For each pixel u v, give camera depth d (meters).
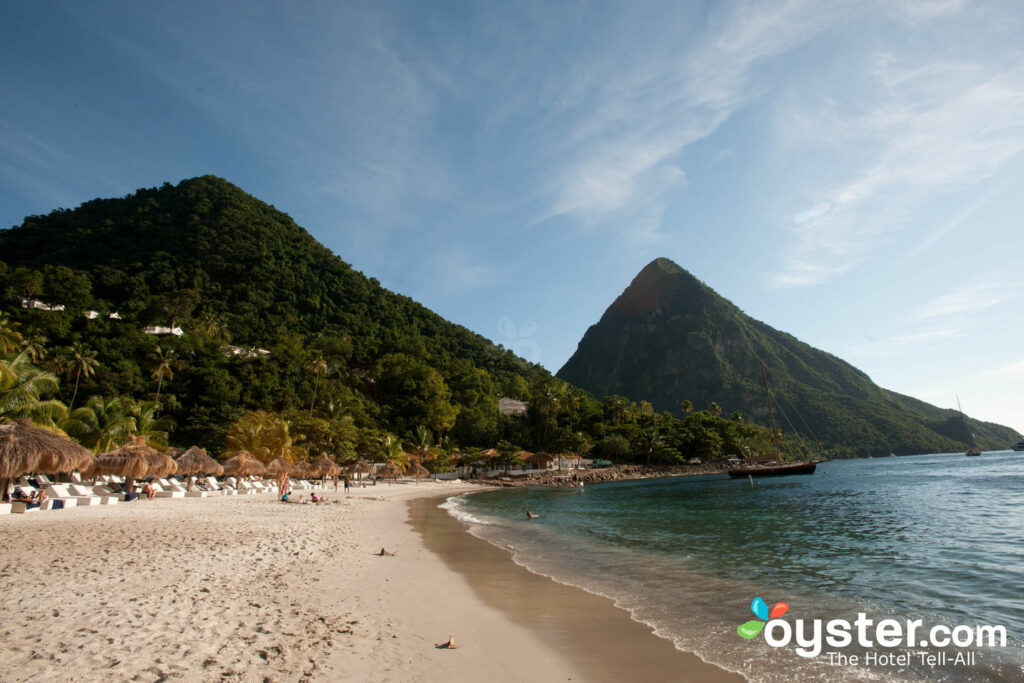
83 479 35.50
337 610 9.09
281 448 59.44
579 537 21.23
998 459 120.88
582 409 125.88
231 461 44.28
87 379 70.25
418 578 12.48
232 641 7.04
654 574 13.59
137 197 176.38
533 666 7.03
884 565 14.44
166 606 8.47
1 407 26.19
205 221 157.38
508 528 24.48
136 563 11.65
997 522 22.19
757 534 21.64
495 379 158.25
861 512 28.83
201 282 129.38
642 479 97.81
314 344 120.19
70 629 7.16
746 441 132.75
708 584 12.40
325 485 56.34
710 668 7.09
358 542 17.61
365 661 6.70
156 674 5.74
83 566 11.16
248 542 15.67
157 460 29.94
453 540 19.97
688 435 123.50
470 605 10.23
